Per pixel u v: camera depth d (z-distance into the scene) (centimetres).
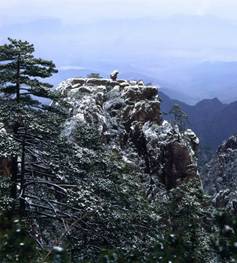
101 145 3338
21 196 2344
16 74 2328
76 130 3500
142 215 2653
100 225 2319
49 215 2397
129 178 3231
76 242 2184
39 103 2498
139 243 2300
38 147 2517
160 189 6081
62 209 2634
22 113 2266
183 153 6500
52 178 2673
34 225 2298
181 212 3503
